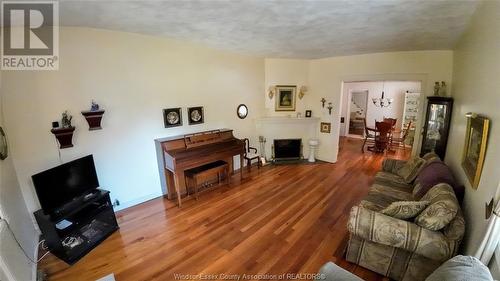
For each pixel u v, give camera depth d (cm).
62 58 266
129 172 338
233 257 235
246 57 473
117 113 315
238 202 352
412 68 420
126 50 312
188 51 378
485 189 160
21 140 248
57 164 273
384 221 198
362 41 349
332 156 543
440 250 177
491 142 159
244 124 496
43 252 245
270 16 241
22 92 246
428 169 286
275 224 292
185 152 354
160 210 331
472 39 239
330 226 286
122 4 205
